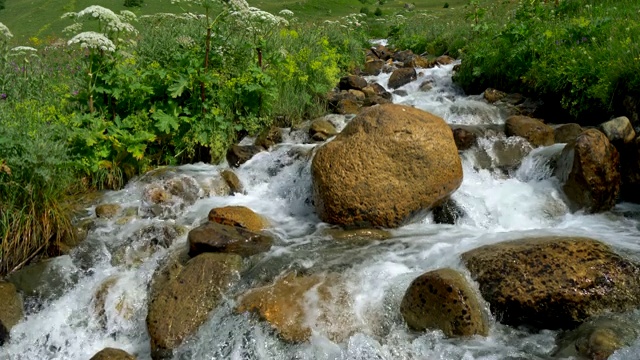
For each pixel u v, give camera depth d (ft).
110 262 17.11
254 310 13.74
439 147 18.30
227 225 17.60
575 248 13.73
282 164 23.26
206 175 22.33
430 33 54.65
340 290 14.38
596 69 25.07
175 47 27.17
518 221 18.65
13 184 17.40
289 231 18.43
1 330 14.53
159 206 19.92
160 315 14.14
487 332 12.78
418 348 12.53
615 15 31.37
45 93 25.82
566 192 19.19
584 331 12.12
